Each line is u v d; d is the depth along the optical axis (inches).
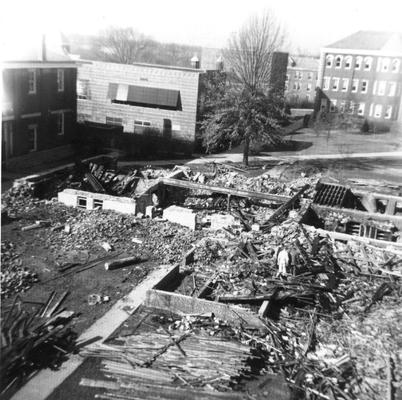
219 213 1274.6
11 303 736.3
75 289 803.4
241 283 816.3
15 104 1403.8
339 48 2672.2
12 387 569.3
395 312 775.1
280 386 596.4
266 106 1721.2
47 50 1605.6
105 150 1711.4
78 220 1077.1
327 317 746.2
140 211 1175.6
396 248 1002.7
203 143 1793.8
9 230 987.3
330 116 2711.6
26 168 1375.5
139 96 1845.5
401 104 2632.9
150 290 753.6
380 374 627.5
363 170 1824.6
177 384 584.7
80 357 629.6
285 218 1178.0
